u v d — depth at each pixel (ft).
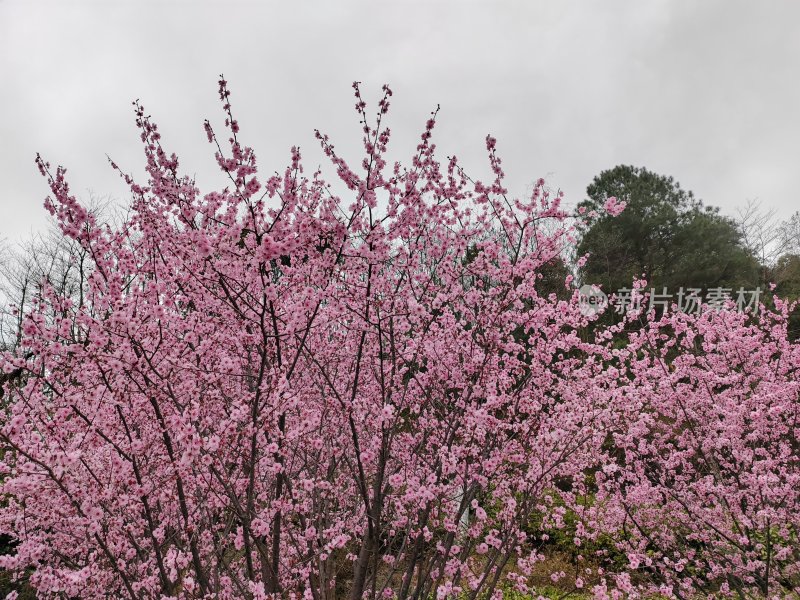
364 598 13.16
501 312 13.96
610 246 55.47
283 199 12.25
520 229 14.94
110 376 11.25
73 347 9.31
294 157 12.41
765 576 17.67
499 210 14.82
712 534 20.26
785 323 25.05
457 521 12.18
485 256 14.74
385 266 14.52
